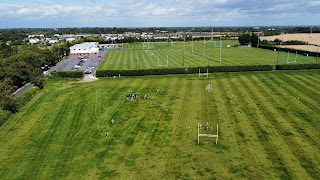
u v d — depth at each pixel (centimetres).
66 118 6469
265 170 4091
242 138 5159
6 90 8400
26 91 8462
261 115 6266
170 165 4312
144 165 4341
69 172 4209
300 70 11588
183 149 4812
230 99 7519
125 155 4666
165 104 7269
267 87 8712
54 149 4959
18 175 4169
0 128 5966
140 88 9050
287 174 3975
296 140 4991
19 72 9869
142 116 6462
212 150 4747
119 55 18212
